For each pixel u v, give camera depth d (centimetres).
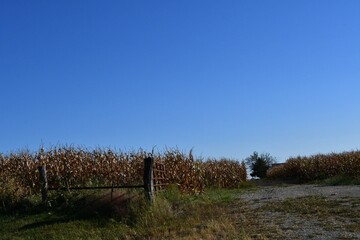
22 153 2039
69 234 1327
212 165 3150
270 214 1444
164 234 1198
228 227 1206
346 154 3878
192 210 1564
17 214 1603
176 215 1491
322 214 1354
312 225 1193
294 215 1384
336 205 1516
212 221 1271
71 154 1992
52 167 1909
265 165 6950
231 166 3497
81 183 1947
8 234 1373
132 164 2091
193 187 2202
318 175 4084
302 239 1031
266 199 1922
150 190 1561
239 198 2069
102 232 1329
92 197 1630
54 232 1353
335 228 1130
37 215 1572
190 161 2212
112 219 1425
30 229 1409
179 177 2144
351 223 1185
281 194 2142
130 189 1645
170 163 2147
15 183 1795
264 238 1052
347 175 3331
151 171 1579
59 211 1597
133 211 1465
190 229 1226
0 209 1638
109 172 2028
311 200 1705
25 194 1741
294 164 4919
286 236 1070
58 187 1725
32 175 1888
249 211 1552
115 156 2067
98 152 2075
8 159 2078
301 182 4206
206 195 2142
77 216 1515
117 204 1531
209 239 1077
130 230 1314
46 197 1670
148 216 1424
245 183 3766
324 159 4097
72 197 1662
